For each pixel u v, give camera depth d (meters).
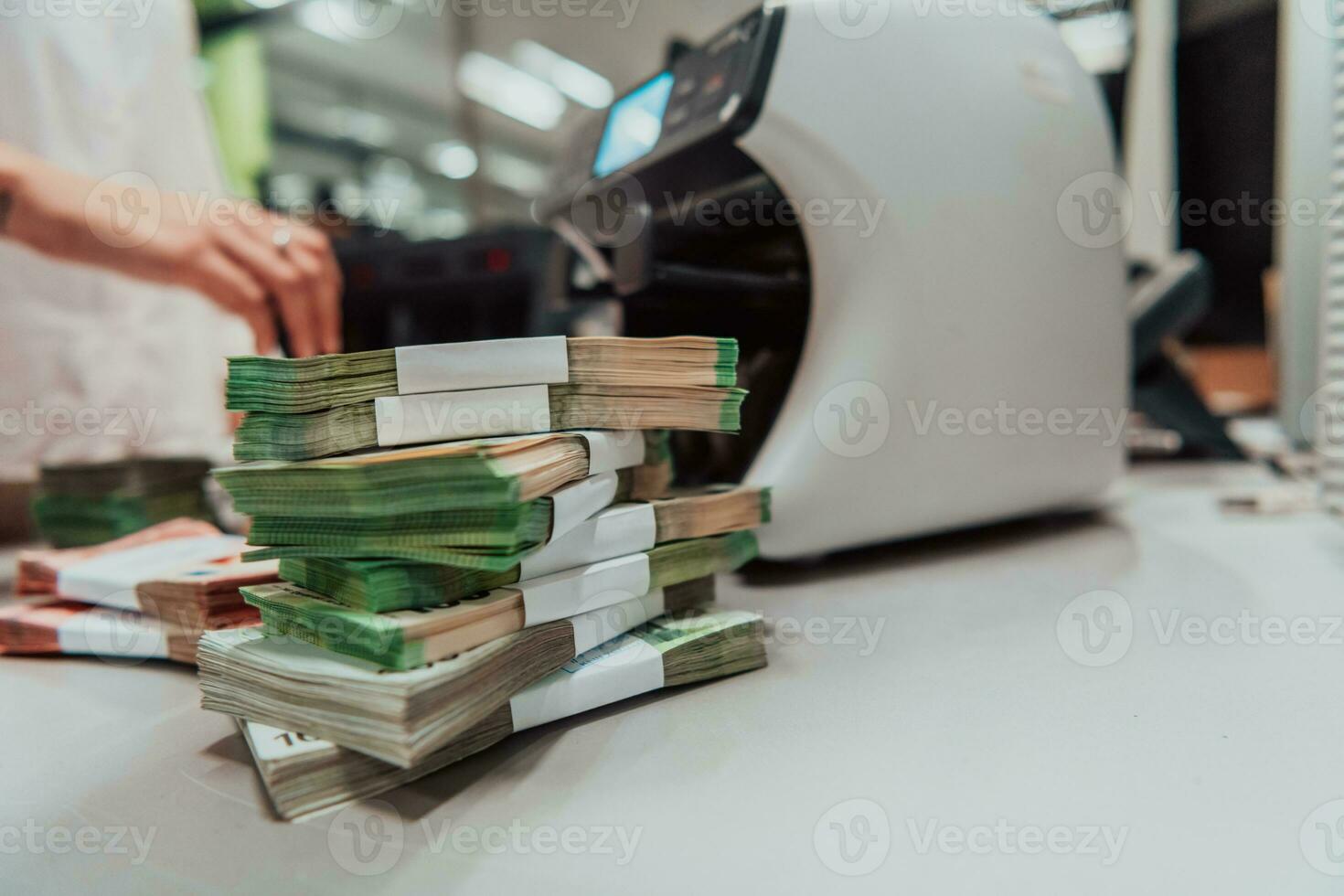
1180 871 0.26
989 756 0.34
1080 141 0.77
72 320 1.13
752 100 0.56
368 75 5.23
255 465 0.38
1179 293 1.16
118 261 0.74
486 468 0.32
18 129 1.05
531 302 1.31
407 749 0.30
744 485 0.64
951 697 0.41
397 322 1.38
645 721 0.40
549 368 0.43
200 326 1.34
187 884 0.27
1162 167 1.34
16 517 1.10
